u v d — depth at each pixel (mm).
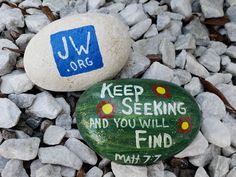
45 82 244
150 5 309
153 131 223
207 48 303
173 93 229
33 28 293
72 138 247
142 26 292
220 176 250
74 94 263
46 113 251
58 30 240
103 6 315
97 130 224
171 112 225
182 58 281
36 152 239
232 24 312
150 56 280
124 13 303
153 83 232
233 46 305
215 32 318
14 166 235
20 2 319
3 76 267
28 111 254
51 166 237
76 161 240
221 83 283
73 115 259
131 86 229
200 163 250
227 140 249
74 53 236
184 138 228
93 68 240
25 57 248
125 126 222
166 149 227
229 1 330
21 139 239
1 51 272
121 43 243
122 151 225
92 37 237
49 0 311
